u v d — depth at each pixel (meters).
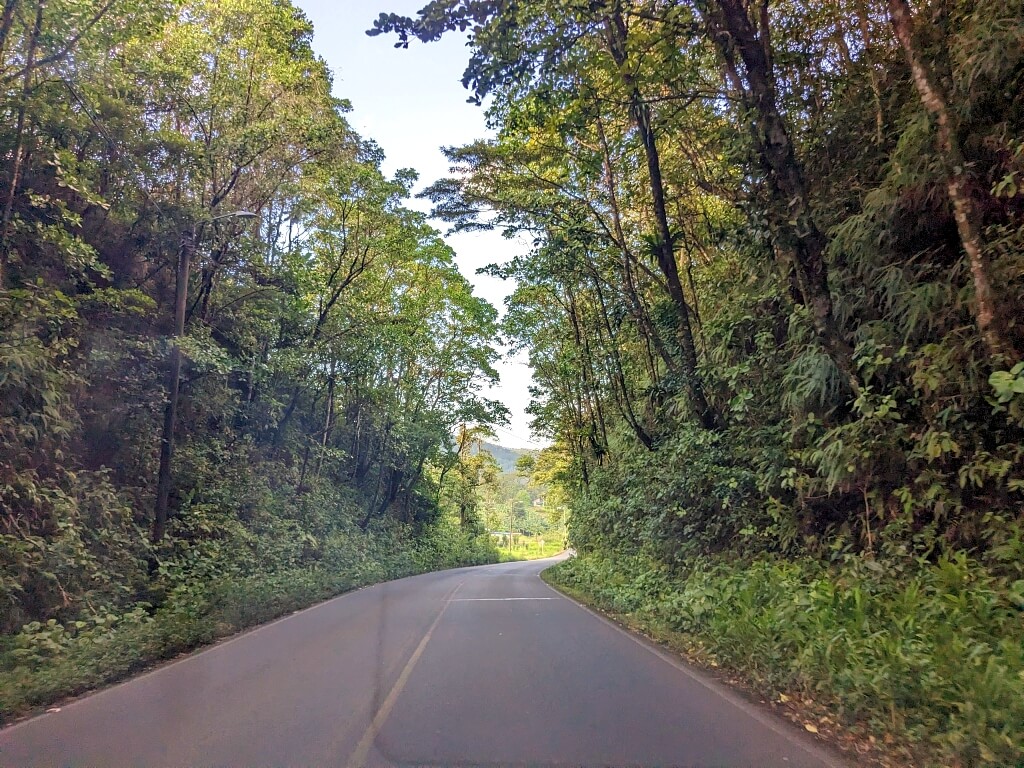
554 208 18.03
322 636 11.85
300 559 23.12
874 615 7.72
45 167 13.66
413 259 30.25
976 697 5.21
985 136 8.49
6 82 11.95
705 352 16.67
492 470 62.47
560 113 11.52
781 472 11.27
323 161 21.36
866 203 9.94
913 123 9.12
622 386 20.70
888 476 9.37
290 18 19.84
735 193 14.72
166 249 18.00
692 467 14.34
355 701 7.03
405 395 37.97
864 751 5.33
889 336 9.52
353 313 25.91
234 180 19.48
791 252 10.17
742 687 7.58
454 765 5.09
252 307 21.84
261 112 19.86
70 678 7.86
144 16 13.77
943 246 9.38
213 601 13.45
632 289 17.92
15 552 10.36
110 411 16.25
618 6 9.88
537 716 6.37
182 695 7.47
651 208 18.98
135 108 16.25
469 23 9.29
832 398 10.37
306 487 27.56
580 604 17.25
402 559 37.06
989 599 6.89
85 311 15.79
